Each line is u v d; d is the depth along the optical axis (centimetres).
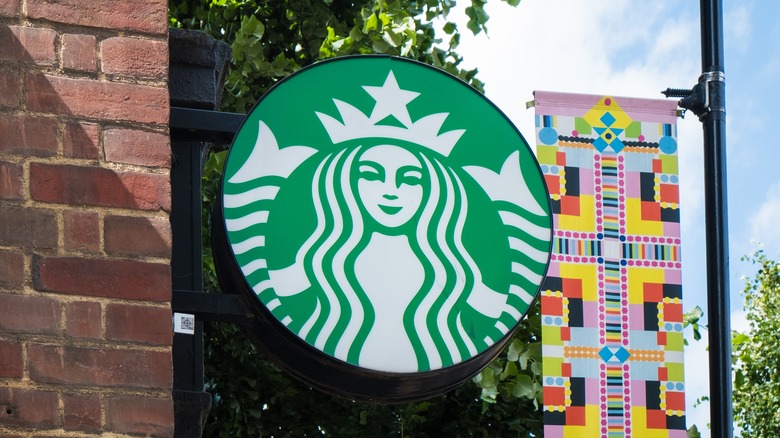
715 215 493
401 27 768
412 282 380
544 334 511
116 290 304
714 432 467
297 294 371
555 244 518
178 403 367
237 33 791
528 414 746
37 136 309
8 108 309
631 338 516
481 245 391
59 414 292
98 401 296
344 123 394
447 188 394
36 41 316
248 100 804
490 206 396
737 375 1375
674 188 531
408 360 372
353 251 379
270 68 800
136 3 326
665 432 511
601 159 529
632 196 527
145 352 301
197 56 398
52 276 301
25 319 296
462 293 384
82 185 309
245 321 374
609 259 521
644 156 532
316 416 757
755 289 1410
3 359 292
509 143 405
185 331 367
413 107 402
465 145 402
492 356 389
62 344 297
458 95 407
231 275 376
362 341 371
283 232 376
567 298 514
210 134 392
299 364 376
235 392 744
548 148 526
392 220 385
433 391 386
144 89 320
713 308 482
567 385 507
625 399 511
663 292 522
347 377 375
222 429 740
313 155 387
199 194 397
